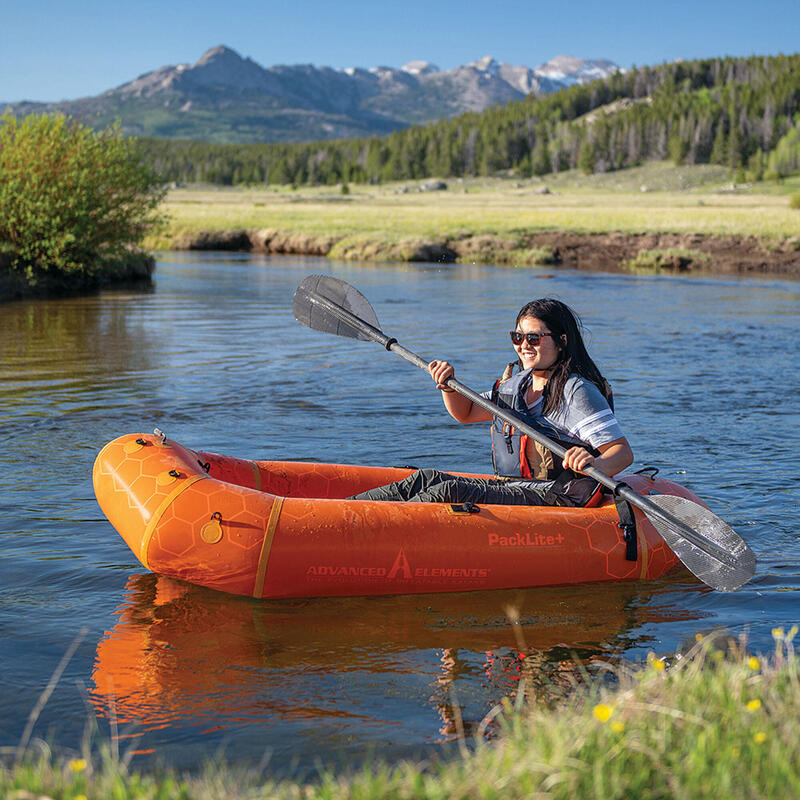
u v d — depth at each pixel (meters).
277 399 8.30
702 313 16.06
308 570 3.85
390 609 3.83
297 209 65.19
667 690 2.44
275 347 11.73
